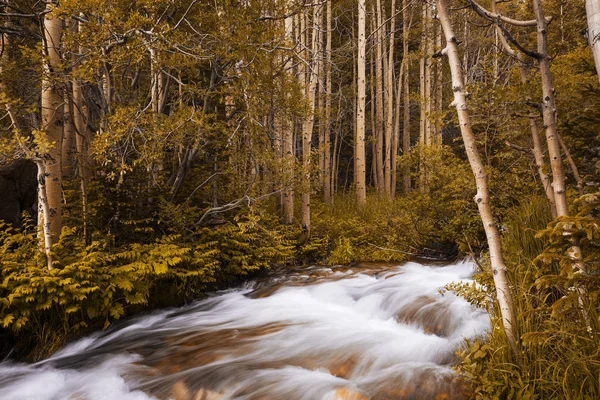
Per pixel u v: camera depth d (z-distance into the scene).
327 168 14.62
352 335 4.95
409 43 17.38
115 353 5.07
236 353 4.70
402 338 4.68
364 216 11.95
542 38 3.58
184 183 8.62
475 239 7.37
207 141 7.51
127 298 5.97
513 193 5.88
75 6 5.73
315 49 13.02
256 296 7.22
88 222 6.87
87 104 8.12
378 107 17.70
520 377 3.07
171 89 8.77
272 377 4.04
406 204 9.86
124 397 4.11
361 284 7.08
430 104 14.94
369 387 3.67
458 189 7.14
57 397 4.35
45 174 5.76
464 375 3.47
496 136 4.92
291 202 10.55
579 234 2.78
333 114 18.75
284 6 7.44
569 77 4.66
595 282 2.80
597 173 4.30
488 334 3.68
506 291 3.31
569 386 2.84
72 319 5.84
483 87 4.36
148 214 7.55
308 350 4.62
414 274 7.30
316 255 9.91
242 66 7.24
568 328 2.99
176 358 4.74
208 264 7.19
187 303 7.20
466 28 11.05
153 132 6.57
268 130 8.30
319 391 3.71
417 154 8.91
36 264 5.68
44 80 6.40
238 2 7.15
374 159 18.41
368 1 19.41
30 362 5.32
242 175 8.79
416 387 3.53
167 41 6.31
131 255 6.47
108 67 7.80
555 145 3.52
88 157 7.72
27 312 5.32
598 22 2.48
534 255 4.01
